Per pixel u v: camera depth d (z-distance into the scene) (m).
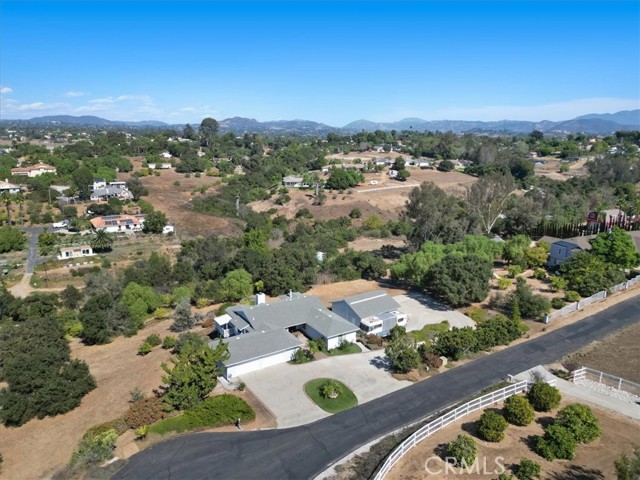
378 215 119.81
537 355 41.53
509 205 90.50
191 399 32.72
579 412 29.03
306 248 73.19
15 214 111.06
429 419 32.00
